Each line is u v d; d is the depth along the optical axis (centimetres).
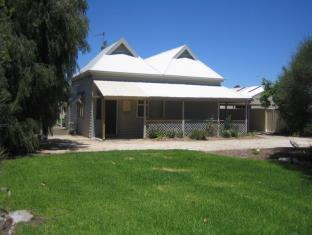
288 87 1515
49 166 1239
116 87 2478
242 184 1036
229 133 2677
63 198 851
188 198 871
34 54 1645
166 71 2847
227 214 754
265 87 3297
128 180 1045
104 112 2391
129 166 1257
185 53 3102
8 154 1534
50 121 1797
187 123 2597
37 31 1705
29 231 640
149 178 1075
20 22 1647
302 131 1647
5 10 1505
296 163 1416
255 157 1603
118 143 2184
